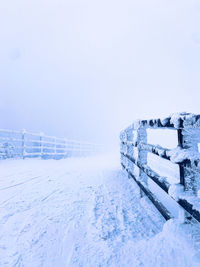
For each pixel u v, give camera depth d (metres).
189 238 1.63
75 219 2.71
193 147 1.69
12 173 6.05
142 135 3.40
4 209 3.00
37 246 2.06
